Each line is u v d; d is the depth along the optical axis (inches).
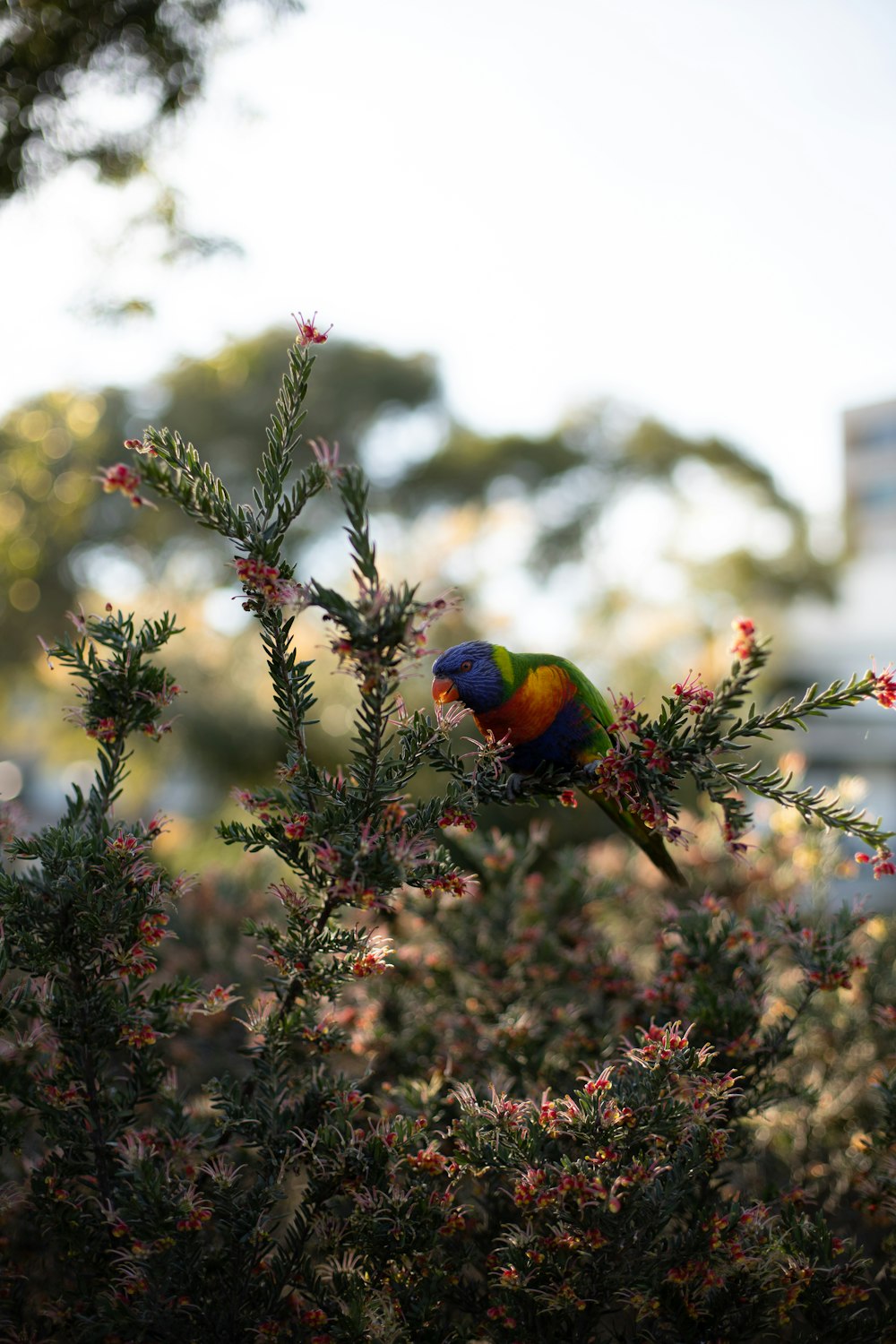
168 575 665.0
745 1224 74.8
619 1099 71.2
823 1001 129.3
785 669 799.7
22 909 74.4
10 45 151.1
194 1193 75.2
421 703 356.5
